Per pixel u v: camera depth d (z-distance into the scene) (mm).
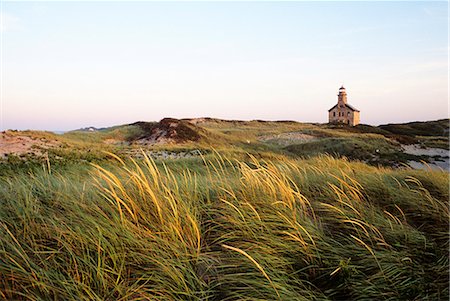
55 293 2174
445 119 83188
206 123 77062
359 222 3521
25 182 4512
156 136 38281
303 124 80438
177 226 3037
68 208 3326
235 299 2404
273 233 3252
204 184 4684
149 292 2367
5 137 20031
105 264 2477
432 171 6609
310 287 2566
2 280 2215
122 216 2943
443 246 3283
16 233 2775
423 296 2510
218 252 2924
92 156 12586
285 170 5609
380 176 5609
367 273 2842
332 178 5352
